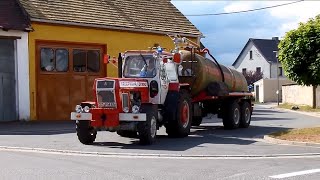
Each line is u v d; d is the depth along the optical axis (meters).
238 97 21.55
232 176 9.73
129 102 14.70
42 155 12.53
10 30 22.66
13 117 23.08
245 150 13.66
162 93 16.06
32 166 10.71
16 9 23.56
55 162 11.34
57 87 24.50
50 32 24.14
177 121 16.45
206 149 13.81
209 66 19.64
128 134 16.66
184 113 17.00
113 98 14.42
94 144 14.83
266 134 18.14
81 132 14.75
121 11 27.94
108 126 14.44
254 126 22.61
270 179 9.44
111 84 14.43
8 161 11.41
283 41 17.77
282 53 17.75
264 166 10.97
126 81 14.80
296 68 17.42
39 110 23.84
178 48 17.97
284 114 33.84
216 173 10.05
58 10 24.86
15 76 23.08
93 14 26.23
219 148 14.06
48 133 18.23
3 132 18.53
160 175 9.80
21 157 12.09
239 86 22.48
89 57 25.77
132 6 29.02
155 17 29.50
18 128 20.08
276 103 58.22
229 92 20.30
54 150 13.43
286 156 12.66
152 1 30.66
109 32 26.44
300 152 13.32
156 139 16.28
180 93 16.97
